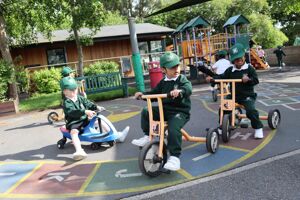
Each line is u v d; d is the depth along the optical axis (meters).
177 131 4.20
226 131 5.35
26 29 16.25
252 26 30.98
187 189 3.83
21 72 15.17
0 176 4.94
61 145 6.11
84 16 13.84
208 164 4.54
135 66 13.39
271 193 3.55
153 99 4.56
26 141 7.23
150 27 22.73
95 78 13.13
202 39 17.77
